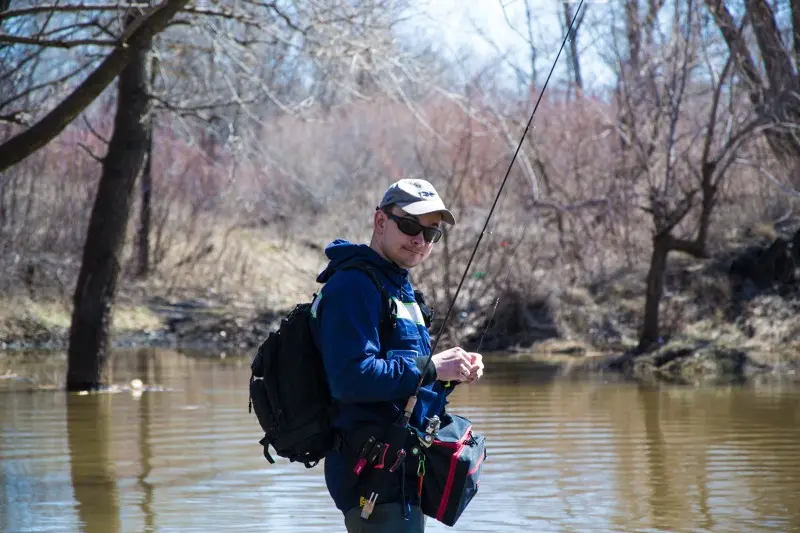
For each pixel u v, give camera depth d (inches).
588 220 1050.1
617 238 1026.1
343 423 194.5
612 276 1013.8
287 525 302.7
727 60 807.1
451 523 196.2
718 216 969.5
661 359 760.3
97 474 381.1
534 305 966.4
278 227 1386.6
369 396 186.1
